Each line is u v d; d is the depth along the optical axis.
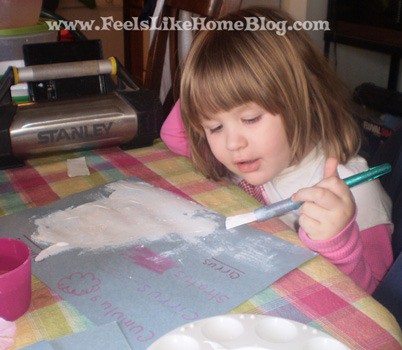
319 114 0.93
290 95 0.85
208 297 0.56
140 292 0.57
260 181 0.89
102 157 0.98
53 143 0.94
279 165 0.89
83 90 1.09
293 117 0.86
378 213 0.88
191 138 0.91
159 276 0.60
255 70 0.82
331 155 0.93
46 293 0.57
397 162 0.96
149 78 1.58
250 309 0.55
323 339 0.46
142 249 0.66
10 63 1.24
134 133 0.99
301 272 0.61
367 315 0.54
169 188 0.85
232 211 0.77
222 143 0.85
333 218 0.69
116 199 0.79
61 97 1.05
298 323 0.47
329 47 2.26
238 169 0.87
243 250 0.65
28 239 0.68
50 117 0.93
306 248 0.66
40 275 0.60
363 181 0.72
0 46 1.22
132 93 1.01
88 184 0.87
